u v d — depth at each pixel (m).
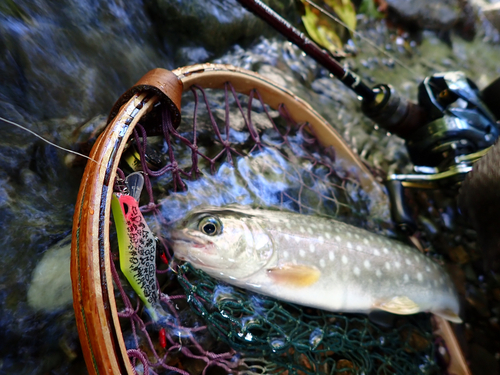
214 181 0.24
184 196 0.22
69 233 0.21
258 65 0.36
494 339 0.29
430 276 0.26
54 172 0.22
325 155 0.30
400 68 0.46
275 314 0.21
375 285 0.24
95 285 0.14
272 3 0.39
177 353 0.20
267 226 0.22
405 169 0.37
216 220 0.20
